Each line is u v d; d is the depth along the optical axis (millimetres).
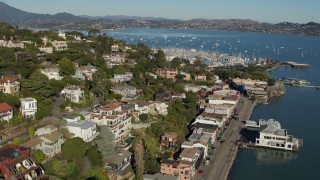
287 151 182500
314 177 154250
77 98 178750
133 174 134125
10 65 194750
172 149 162125
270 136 184625
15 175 102250
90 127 142000
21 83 170625
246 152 180750
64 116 152375
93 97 195250
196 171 148000
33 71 193875
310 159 173625
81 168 122375
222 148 178250
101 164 128375
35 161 115500
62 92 184000
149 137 163125
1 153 107750
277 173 157125
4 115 137375
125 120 166375
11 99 147000
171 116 193000
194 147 159375
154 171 137000
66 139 132250
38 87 164875
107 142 138750
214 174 148250
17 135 131750
